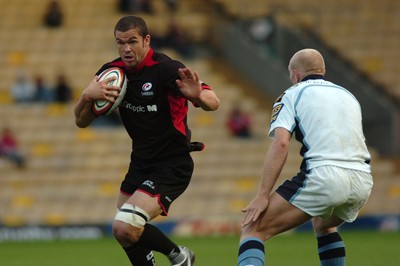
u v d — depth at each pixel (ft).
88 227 213.87
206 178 244.63
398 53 291.17
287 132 78.43
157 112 84.94
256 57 277.23
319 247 87.76
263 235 78.84
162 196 84.94
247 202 238.07
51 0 289.74
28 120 251.60
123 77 84.12
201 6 294.05
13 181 235.20
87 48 278.46
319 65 82.89
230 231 219.00
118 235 84.07
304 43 283.38
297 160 252.83
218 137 255.70
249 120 257.96
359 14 299.99
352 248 164.45
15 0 291.17
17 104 255.50
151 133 85.81
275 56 279.49
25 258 152.05
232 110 258.78
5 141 237.66
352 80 274.57
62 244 189.67
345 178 77.51
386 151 266.98
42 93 256.11
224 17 290.56
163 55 85.66
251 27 281.74
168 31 273.95
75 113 85.51
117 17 290.76
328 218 84.74
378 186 248.73
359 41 291.79
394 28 298.35
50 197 233.35
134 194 85.05
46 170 240.73
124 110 86.38
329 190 77.10
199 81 79.92
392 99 279.08
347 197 78.07
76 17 288.92
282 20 293.64
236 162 250.37
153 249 89.10
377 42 293.02
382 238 194.49
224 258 146.92
